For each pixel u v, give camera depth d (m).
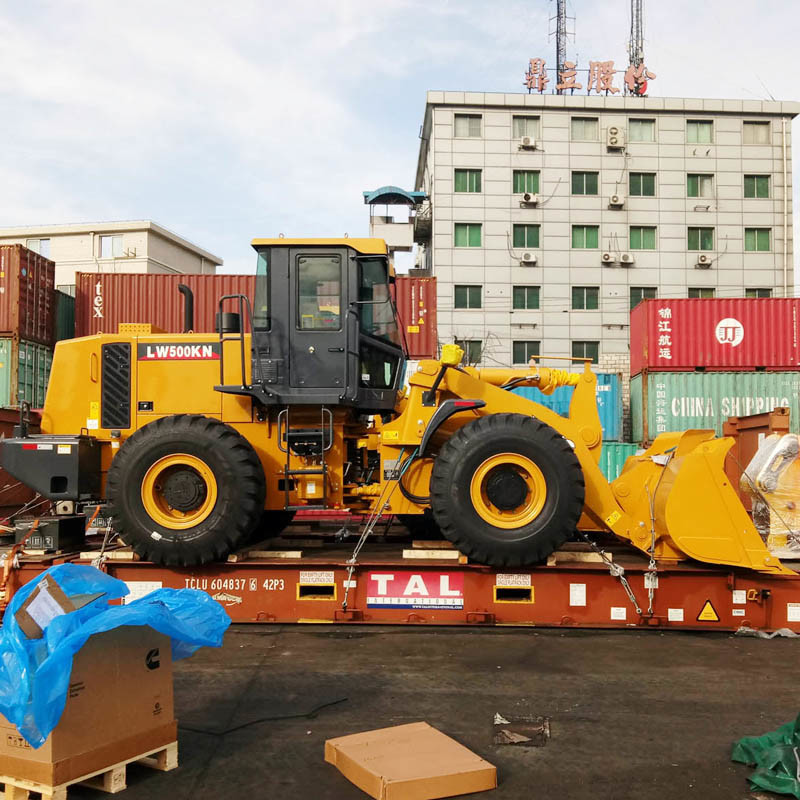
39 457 6.24
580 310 37.31
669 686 4.82
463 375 6.59
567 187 37.69
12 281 16.12
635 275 37.62
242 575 6.30
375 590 6.27
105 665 3.25
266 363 6.32
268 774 3.49
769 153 38.31
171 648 3.65
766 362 18.70
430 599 6.25
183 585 6.29
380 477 6.57
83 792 3.30
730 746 3.85
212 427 6.12
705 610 6.15
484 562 6.07
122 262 46.12
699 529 6.06
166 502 6.20
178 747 3.81
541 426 6.12
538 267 37.41
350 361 6.33
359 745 3.60
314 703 4.48
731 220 38.16
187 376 6.71
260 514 6.21
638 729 4.08
